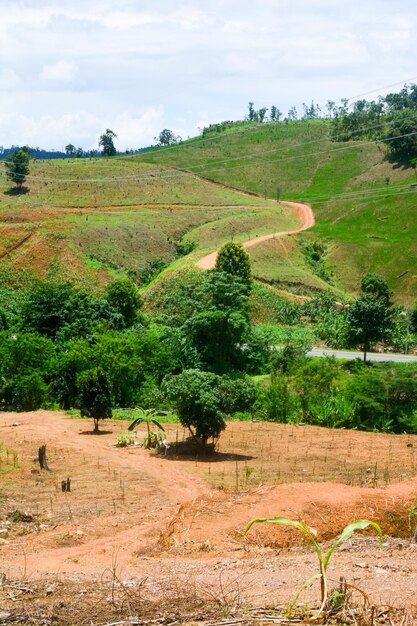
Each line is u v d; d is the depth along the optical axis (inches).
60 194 5280.5
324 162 6815.9
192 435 908.6
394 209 4977.9
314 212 5329.7
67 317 2074.3
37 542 449.4
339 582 262.2
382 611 239.9
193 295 2554.1
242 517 437.1
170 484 690.2
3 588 295.1
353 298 3639.3
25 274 3373.5
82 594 283.6
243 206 5364.2
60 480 706.2
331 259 4197.8
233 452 891.4
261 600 263.1
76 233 3816.4
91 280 3425.2
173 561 362.9
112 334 1935.3
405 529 432.1
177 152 7416.3
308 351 2315.5
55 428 1103.0
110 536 466.3
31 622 246.7
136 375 1658.5
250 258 3868.1
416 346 2753.4
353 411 1240.2
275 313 3139.8
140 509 572.4
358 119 7785.4
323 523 428.8
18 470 750.5
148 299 3080.7
